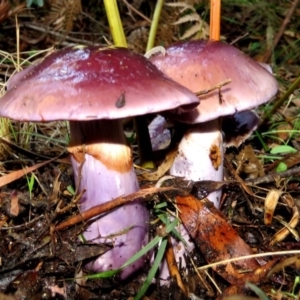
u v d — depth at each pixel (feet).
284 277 0.54
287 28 1.53
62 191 0.64
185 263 0.58
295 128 0.94
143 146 0.68
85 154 0.54
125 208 0.54
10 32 1.48
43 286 0.53
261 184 0.71
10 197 0.62
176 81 0.53
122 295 0.55
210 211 0.57
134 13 1.69
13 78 0.53
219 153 0.60
